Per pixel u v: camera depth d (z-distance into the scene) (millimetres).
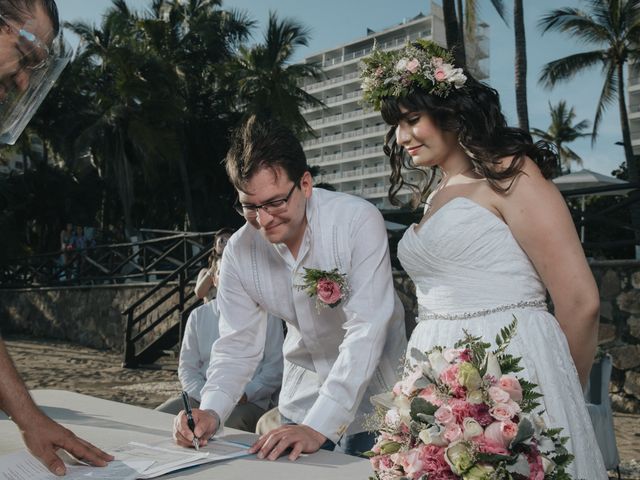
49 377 8352
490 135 1733
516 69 14547
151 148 23609
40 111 25953
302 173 1854
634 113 50531
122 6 28109
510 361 1216
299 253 2029
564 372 1664
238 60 28812
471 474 1031
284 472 1488
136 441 1772
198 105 28078
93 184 27094
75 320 13094
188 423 1723
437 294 1791
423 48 1869
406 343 2250
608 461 3607
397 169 2230
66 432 1512
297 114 26812
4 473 1441
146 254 12328
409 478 1110
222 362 2084
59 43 1637
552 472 1110
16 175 26438
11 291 14977
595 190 6641
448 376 1141
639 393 5965
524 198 1668
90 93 26969
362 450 2246
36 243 26953
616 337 6148
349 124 92562
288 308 2129
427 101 1777
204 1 29562
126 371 8930
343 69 92438
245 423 2992
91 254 14562
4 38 1522
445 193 1835
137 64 24359
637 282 6055
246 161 1770
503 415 1077
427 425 1125
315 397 2260
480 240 1706
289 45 28500
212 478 1445
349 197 2094
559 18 25406
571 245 1644
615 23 25000
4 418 2059
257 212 1819
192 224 25312
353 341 1890
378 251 2006
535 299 1729
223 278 2156
